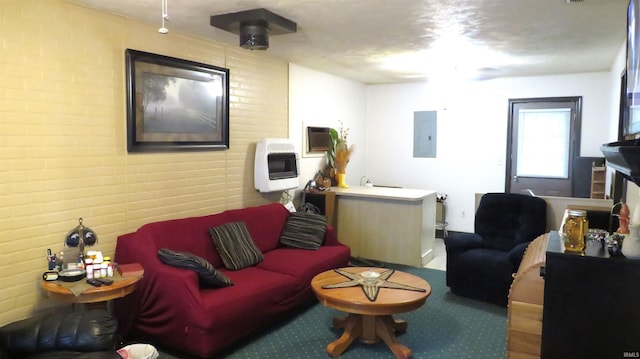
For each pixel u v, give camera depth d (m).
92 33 3.23
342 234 5.57
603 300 2.02
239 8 3.20
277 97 5.20
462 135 6.91
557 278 2.09
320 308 3.95
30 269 2.94
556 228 4.32
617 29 3.73
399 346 3.06
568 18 3.41
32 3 2.87
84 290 2.69
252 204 4.86
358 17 3.40
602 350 2.04
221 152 4.42
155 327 3.10
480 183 6.84
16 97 2.82
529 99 6.40
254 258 3.88
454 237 4.39
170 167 3.89
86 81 3.21
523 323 2.59
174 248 3.51
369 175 7.62
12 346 2.25
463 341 3.31
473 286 4.12
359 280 3.35
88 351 2.27
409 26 3.65
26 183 2.90
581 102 6.08
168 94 3.80
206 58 4.18
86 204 3.25
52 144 3.03
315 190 5.56
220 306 2.94
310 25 3.64
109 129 3.38
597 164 5.75
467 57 4.99
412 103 7.25
